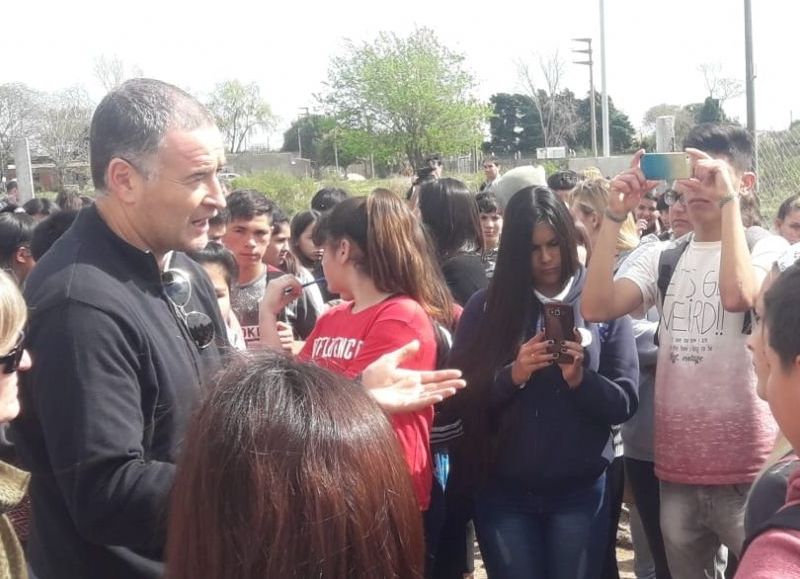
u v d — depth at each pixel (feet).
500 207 18.12
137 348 6.43
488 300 9.91
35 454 6.72
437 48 102.42
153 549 6.74
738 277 8.81
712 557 10.06
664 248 10.07
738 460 9.20
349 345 9.04
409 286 9.28
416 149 102.83
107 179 6.75
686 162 9.29
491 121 150.41
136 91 6.75
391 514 4.08
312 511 3.80
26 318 5.94
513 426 9.66
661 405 9.71
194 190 6.76
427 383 6.53
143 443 6.58
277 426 3.94
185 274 7.59
